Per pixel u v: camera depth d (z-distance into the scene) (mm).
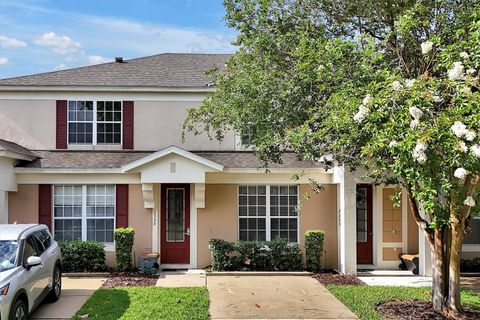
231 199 15211
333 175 15109
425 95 7148
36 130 15766
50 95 15828
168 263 15117
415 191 7922
